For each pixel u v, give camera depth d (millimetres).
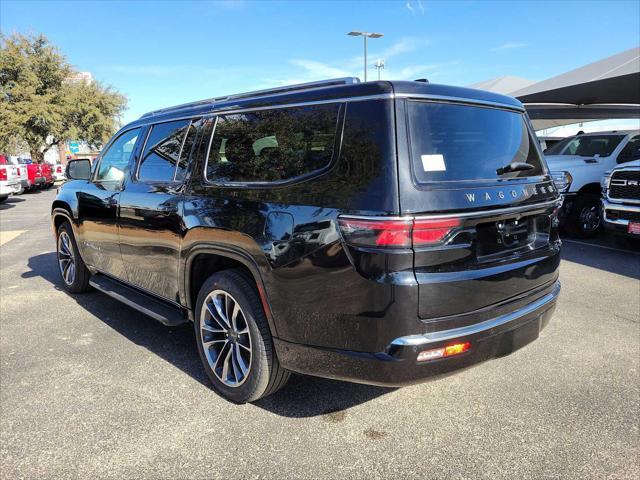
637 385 3281
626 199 7070
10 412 2996
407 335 2279
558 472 2426
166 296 3643
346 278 2338
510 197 2648
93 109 35219
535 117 16734
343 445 2652
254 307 2822
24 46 32469
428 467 2471
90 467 2486
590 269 6387
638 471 2428
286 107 2783
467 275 2393
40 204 16922
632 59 10477
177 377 3449
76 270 5230
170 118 3758
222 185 3033
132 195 3854
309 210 2480
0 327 4445
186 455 2574
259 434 2756
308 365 2598
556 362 3633
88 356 3805
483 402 3082
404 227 2217
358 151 2389
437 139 2479
